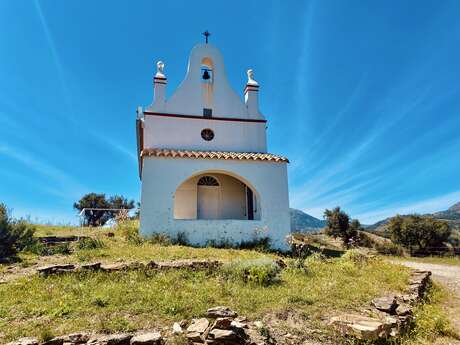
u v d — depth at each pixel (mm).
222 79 18328
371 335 5246
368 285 8484
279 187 16234
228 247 14117
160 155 15102
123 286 6754
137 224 16234
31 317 5293
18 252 9812
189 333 4848
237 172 15961
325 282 8258
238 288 7113
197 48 18375
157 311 5609
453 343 6117
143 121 17031
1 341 4492
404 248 27625
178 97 17453
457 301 9500
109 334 4742
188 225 14625
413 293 8445
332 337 5363
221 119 17594
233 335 4727
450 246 27547
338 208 32531
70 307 5629
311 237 27656
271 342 4980
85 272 7527
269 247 14812
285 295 6895
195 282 7395
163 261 8812
